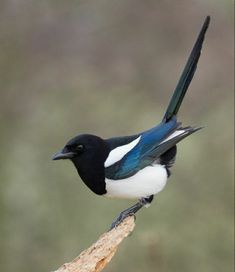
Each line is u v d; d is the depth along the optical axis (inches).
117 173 370.6
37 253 558.3
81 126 605.3
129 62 682.8
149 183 376.5
